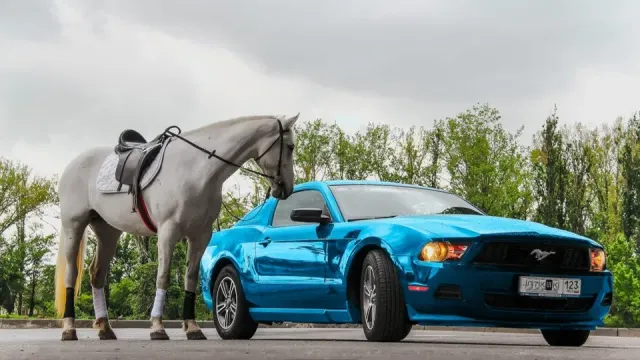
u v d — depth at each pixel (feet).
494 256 21.16
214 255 29.30
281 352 16.26
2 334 41.55
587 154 143.74
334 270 23.57
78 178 29.27
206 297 29.58
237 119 26.78
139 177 27.14
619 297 90.53
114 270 160.56
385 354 15.58
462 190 131.13
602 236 124.06
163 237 26.45
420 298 20.97
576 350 18.16
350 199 25.14
